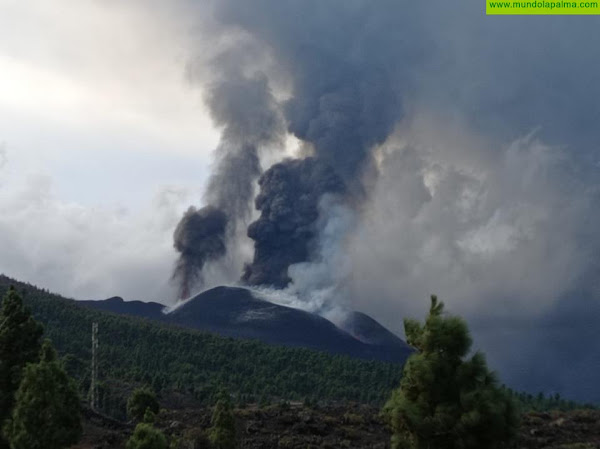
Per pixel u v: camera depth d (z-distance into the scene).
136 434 45.38
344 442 57.19
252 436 60.06
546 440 52.19
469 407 29.53
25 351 49.00
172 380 134.50
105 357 146.88
